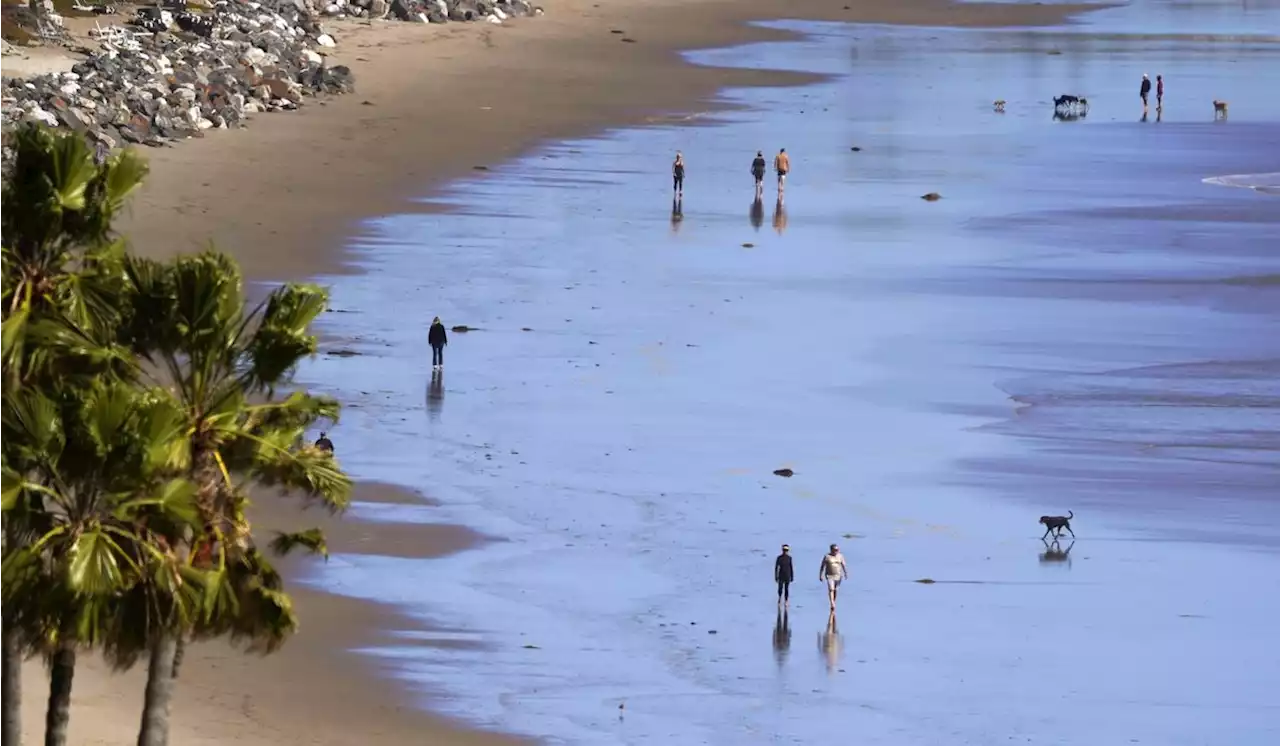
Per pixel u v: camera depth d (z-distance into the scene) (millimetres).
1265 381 136625
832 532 105312
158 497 55562
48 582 54750
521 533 102875
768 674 86625
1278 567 101938
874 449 119812
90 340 59969
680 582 97062
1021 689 86000
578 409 124812
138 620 55844
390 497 106938
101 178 65500
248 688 81750
